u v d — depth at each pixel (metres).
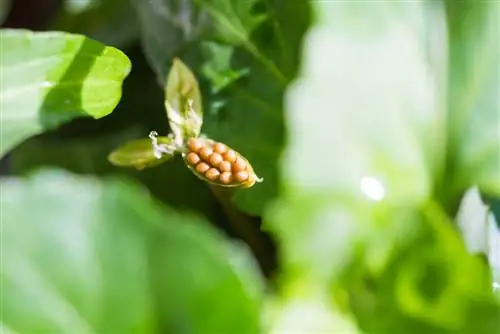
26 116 0.18
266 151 0.19
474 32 0.18
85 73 0.18
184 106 0.18
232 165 0.18
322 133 0.17
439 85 0.18
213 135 0.19
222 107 0.19
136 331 0.16
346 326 0.17
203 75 0.20
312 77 0.17
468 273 0.17
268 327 0.16
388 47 0.18
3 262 0.16
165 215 0.16
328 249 0.17
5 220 0.16
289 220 0.17
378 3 0.18
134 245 0.16
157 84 0.22
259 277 0.18
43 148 0.21
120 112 0.22
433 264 0.17
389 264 0.17
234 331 0.16
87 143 0.21
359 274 0.17
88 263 0.16
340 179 0.17
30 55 0.18
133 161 0.19
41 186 0.16
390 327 0.17
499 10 0.19
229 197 0.19
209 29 0.20
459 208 0.18
